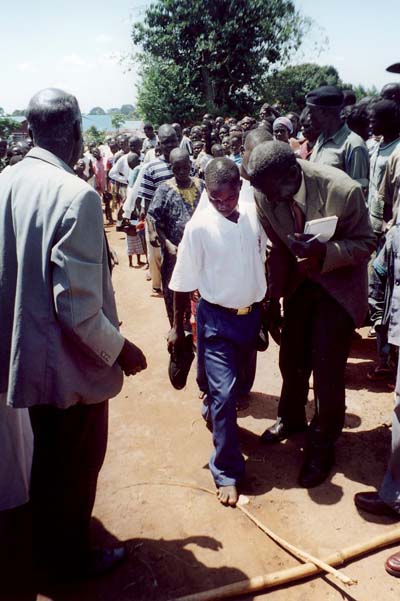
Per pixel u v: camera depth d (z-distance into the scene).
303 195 2.61
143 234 7.31
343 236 2.70
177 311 3.02
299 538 2.57
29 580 2.37
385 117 4.14
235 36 20.86
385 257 3.70
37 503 2.20
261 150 2.48
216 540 2.57
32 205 1.87
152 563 2.45
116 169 9.38
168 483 3.00
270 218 2.75
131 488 2.97
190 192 4.23
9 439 2.58
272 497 2.85
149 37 21.22
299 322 3.01
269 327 3.29
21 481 2.68
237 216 2.77
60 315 1.84
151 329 5.39
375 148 4.92
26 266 1.86
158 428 3.57
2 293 1.96
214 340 2.90
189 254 2.83
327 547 2.51
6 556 2.50
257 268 2.82
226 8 20.48
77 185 1.86
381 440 3.30
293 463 3.14
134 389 4.12
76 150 2.08
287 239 2.78
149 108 21.72
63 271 1.81
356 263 2.66
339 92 3.85
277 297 3.04
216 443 2.87
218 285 2.80
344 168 3.90
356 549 2.41
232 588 2.24
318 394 2.88
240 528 2.64
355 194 2.58
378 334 3.84
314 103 3.86
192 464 3.17
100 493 2.94
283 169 2.45
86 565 2.35
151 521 2.72
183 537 2.60
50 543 2.25
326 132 3.95
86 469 2.19
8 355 2.00
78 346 1.96
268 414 3.66
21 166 1.99
